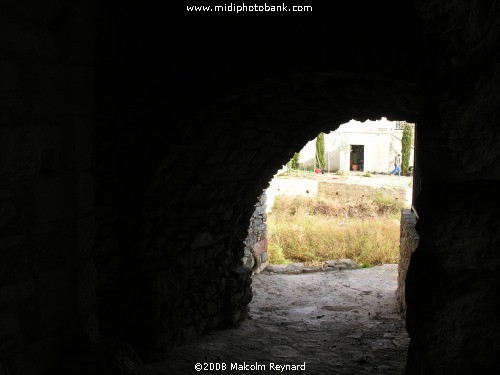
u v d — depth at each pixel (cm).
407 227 543
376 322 548
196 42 315
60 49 262
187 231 452
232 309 525
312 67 278
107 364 267
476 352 163
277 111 374
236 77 305
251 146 427
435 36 161
